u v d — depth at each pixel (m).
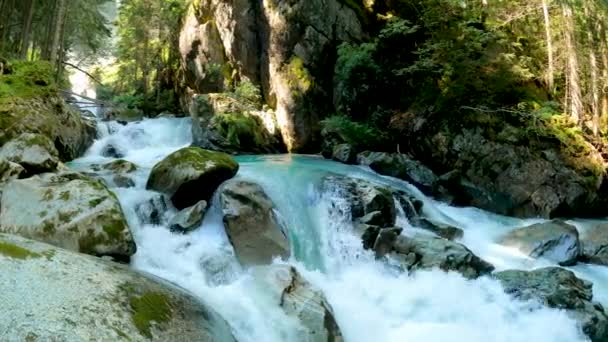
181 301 4.92
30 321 3.37
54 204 6.23
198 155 8.88
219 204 8.09
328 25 15.15
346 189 9.32
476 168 12.20
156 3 27.08
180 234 7.62
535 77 13.77
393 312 6.84
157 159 12.95
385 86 14.59
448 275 7.60
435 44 13.41
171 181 8.45
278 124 15.88
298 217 8.73
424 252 8.04
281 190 9.11
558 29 15.47
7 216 6.19
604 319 6.73
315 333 5.47
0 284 3.67
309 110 15.20
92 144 13.50
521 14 15.05
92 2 25.09
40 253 4.50
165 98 23.98
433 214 10.89
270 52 16.12
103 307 3.94
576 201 11.37
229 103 15.91
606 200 11.71
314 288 6.34
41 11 21.53
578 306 6.90
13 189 6.59
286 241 7.88
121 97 25.25
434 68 13.71
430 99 13.53
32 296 3.68
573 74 12.80
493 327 6.64
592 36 14.25
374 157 12.88
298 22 15.32
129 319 3.98
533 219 11.33
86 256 5.14
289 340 5.36
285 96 15.48
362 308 6.75
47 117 10.57
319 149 15.45
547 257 8.95
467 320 6.78
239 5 16.80
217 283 6.64
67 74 30.97
